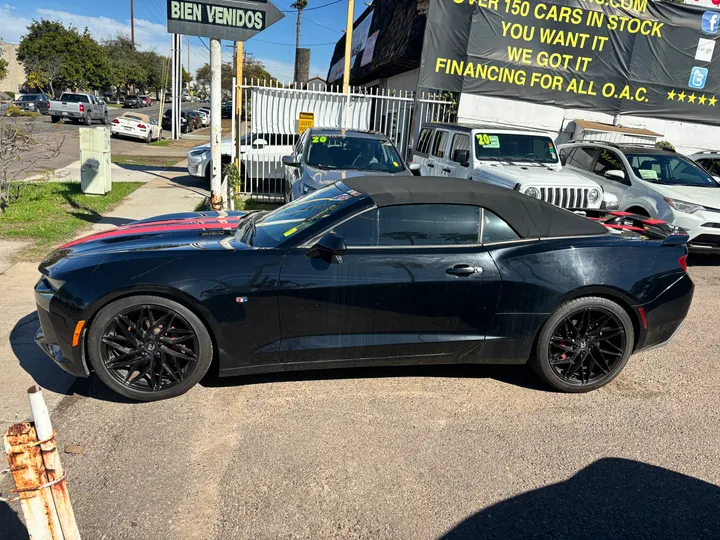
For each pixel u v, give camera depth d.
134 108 62.81
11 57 66.75
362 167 7.78
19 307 5.08
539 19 12.23
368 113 12.08
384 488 2.85
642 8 12.55
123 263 3.39
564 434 3.45
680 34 12.84
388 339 3.66
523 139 8.82
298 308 3.49
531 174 7.62
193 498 2.71
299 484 2.85
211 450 3.10
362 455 3.12
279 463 3.02
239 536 2.48
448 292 3.62
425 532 2.56
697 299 6.43
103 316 3.33
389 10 16.47
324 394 3.80
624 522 2.68
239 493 2.76
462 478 2.97
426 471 3.01
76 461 2.95
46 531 1.89
